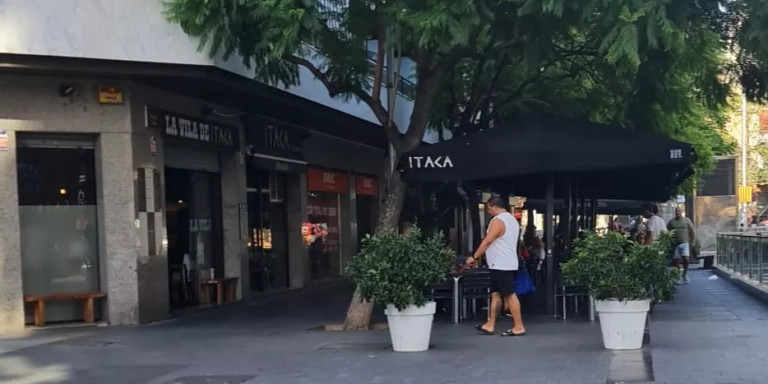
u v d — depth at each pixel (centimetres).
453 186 2041
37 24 1207
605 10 1003
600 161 1166
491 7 1098
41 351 1071
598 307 972
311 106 1669
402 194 1235
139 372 915
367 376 855
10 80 1271
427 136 2452
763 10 1056
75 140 1336
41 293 1327
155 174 1388
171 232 1542
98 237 1353
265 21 1051
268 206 1925
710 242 3100
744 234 1903
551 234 1320
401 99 2117
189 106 1507
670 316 1263
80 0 1227
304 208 2023
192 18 1082
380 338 1126
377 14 1124
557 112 1731
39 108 1289
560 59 1477
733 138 4091
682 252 1934
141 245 1352
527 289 1302
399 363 921
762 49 1125
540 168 1170
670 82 1498
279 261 1989
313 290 1973
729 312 1312
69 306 1344
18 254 1281
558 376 819
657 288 958
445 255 1000
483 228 2878
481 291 1278
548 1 973
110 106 1326
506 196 1816
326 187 2161
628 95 1527
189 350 1060
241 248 1695
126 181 1332
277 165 1839
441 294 1279
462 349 1001
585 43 1444
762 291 1463
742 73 1377
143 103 1366
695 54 1302
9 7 1198
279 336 1171
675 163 1170
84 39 1227
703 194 3102
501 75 1692
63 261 1340
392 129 1249
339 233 2314
